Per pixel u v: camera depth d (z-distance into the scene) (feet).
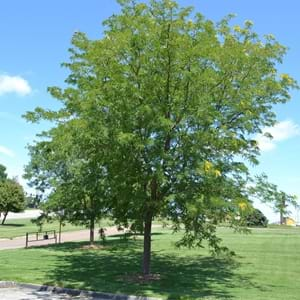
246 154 47.37
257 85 48.91
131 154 41.42
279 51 50.14
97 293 41.32
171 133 41.60
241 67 46.70
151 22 44.52
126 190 43.39
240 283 46.85
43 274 51.85
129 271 54.49
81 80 46.21
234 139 41.60
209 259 65.82
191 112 41.81
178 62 43.19
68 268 57.16
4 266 58.90
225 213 42.98
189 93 42.63
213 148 42.55
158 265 59.98
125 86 41.04
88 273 52.95
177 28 44.70
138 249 79.82
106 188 46.19
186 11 45.52
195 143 41.24
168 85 43.34
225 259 65.26
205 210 40.75
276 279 49.32
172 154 41.73
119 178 43.11
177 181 42.14
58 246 87.20
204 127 42.01
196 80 41.96
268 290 42.98
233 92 45.83
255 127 49.55
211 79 42.37
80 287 43.55
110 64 43.52
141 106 40.14
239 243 87.56
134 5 47.98
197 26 45.27
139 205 42.86
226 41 49.32
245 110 45.75
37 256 70.79
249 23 51.39
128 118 41.24
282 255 70.13
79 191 53.21
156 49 42.86
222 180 41.75
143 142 40.29
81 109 44.34
